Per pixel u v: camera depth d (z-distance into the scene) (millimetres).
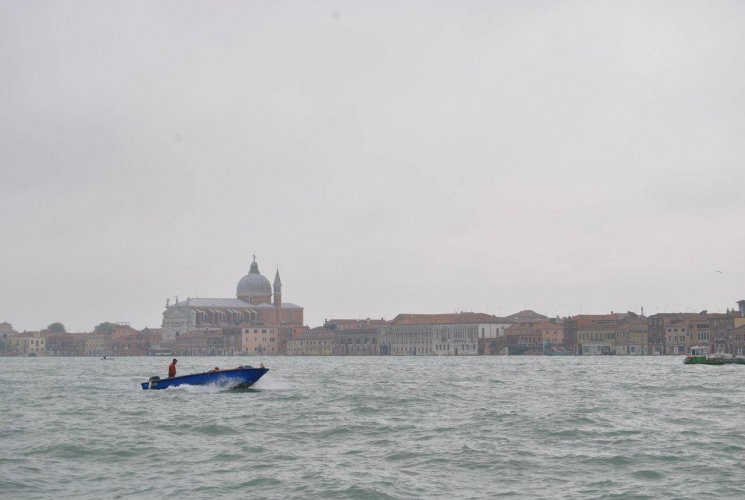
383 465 53500
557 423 72562
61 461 55594
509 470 51875
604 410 84312
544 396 104625
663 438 63719
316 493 45812
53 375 183625
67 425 74000
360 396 103000
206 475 50594
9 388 127688
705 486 47219
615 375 165625
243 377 107562
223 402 93750
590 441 62688
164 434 67438
